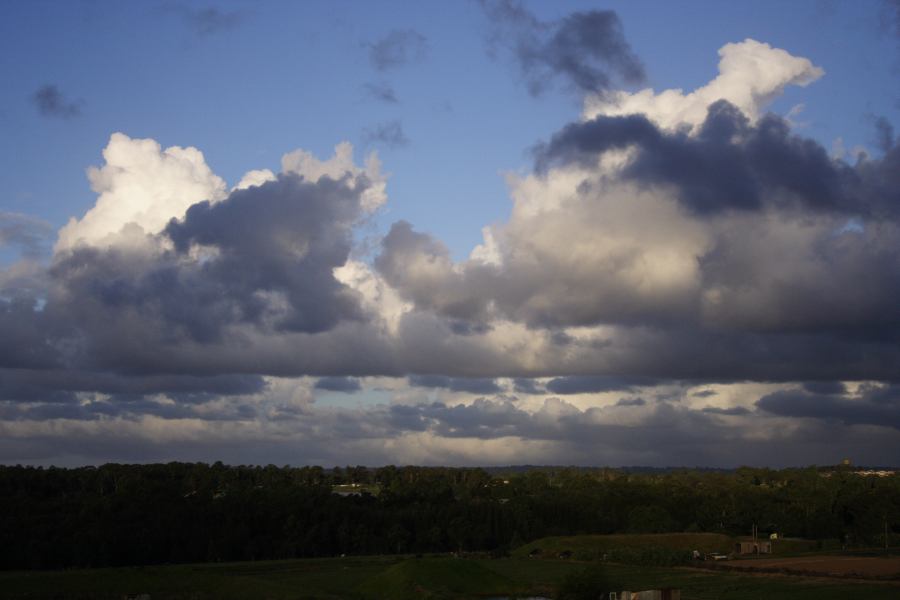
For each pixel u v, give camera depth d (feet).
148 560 525.75
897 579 388.16
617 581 404.77
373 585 399.24
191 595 364.79
